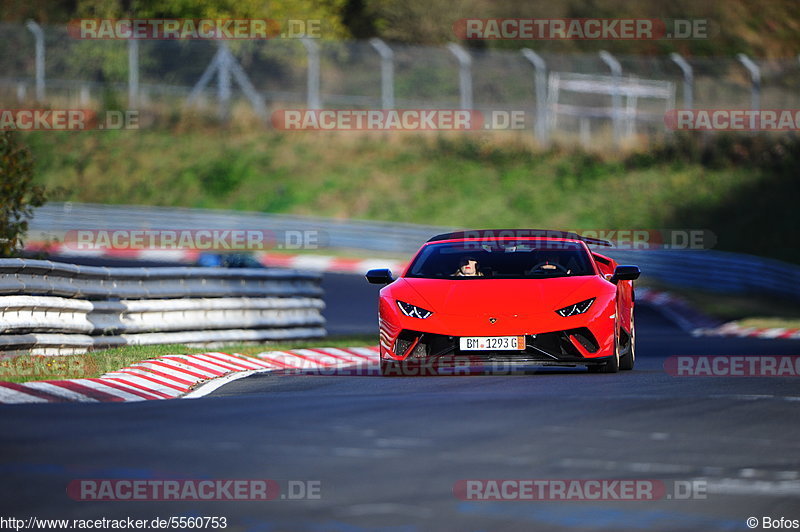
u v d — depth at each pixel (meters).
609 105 179.38
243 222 134.62
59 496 18.02
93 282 45.50
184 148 158.12
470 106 163.62
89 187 150.12
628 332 43.19
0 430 24.17
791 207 150.00
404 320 38.56
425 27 197.38
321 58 175.38
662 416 27.61
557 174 155.38
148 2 167.88
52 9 189.12
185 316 50.53
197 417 26.56
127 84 169.00
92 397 31.58
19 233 51.19
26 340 40.31
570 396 31.41
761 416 27.97
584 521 16.81
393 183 153.25
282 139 161.75
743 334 79.50
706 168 157.88
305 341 58.84
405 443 23.17
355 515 16.94
